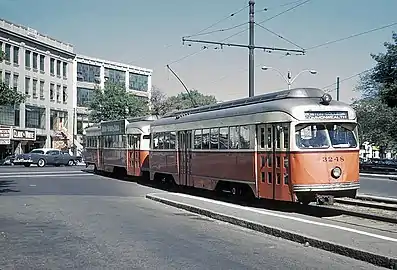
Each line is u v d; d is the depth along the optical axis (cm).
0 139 5859
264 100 1730
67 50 7294
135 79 8594
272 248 1038
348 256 957
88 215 1534
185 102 7325
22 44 6262
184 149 2236
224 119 1894
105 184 2853
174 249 1018
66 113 7275
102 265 877
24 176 3506
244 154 1753
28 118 6419
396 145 5459
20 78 6234
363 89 5462
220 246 1054
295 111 1532
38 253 973
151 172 2620
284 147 1556
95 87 6938
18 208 1708
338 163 1541
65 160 5319
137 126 2978
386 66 3772
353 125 1597
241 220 1329
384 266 877
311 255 973
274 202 1822
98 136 3750
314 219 1352
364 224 1345
